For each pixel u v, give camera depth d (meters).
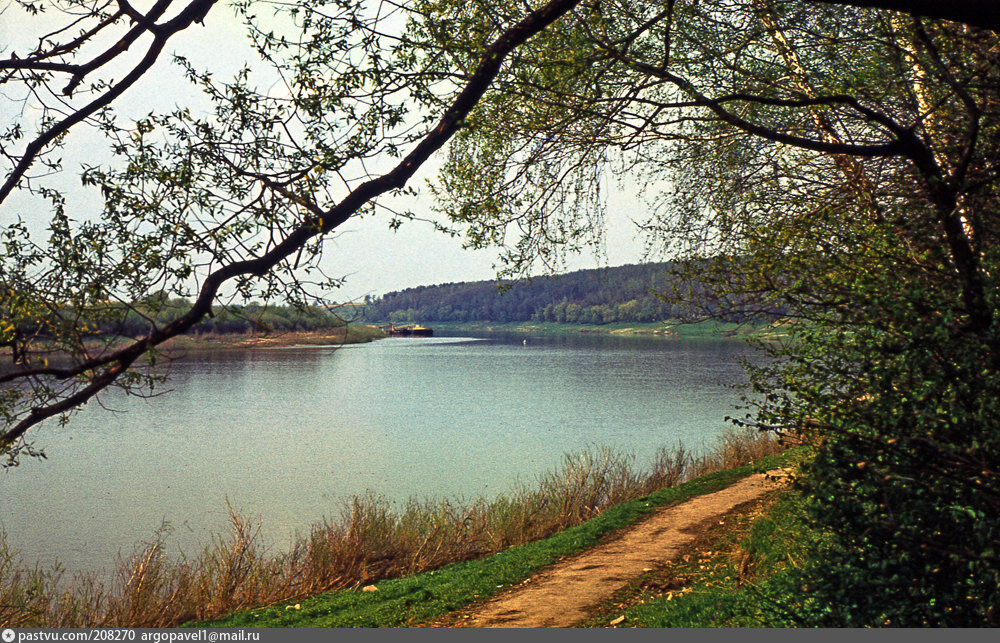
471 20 5.16
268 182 4.20
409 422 38.34
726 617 6.63
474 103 4.78
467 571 11.82
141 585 11.56
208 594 12.12
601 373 66.44
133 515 20.08
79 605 11.81
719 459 21.41
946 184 4.87
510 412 41.72
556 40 5.86
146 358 3.94
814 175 7.31
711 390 50.97
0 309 4.01
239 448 30.98
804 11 6.06
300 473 25.78
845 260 5.23
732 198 7.57
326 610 10.75
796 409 4.88
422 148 4.57
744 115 6.88
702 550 10.94
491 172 6.78
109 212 4.11
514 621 8.55
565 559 11.45
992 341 4.00
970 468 3.91
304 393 53.31
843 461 4.36
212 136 4.25
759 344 6.12
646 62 6.27
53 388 4.20
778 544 8.66
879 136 6.48
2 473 25.88
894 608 4.32
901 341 4.32
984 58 5.38
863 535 4.39
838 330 5.07
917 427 4.05
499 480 23.94
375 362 88.94
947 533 4.11
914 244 5.09
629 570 10.34
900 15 5.65
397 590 11.30
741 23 6.36
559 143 6.75
